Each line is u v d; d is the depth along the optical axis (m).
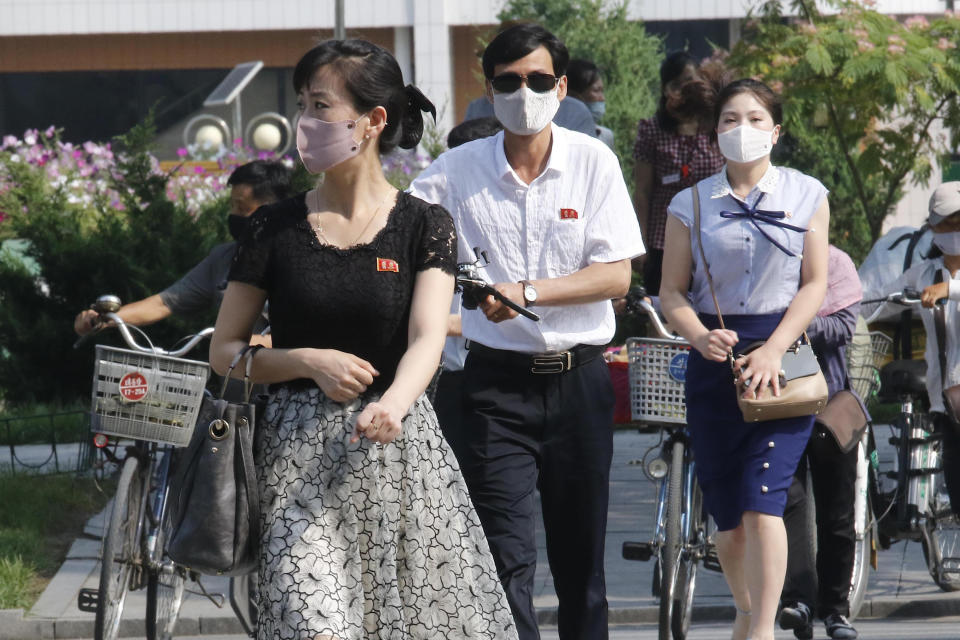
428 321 9.79
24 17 79.12
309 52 9.91
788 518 16.19
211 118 51.28
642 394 17.12
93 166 45.53
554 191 13.23
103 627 15.70
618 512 24.78
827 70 35.91
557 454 13.20
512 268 13.29
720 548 14.45
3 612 18.84
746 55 37.94
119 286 35.72
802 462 16.42
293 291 9.88
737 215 14.03
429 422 10.06
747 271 13.98
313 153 9.83
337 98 9.81
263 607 9.56
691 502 17.30
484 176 13.35
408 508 9.87
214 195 43.25
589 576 13.42
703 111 24.73
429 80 77.00
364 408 9.80
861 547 18.00
